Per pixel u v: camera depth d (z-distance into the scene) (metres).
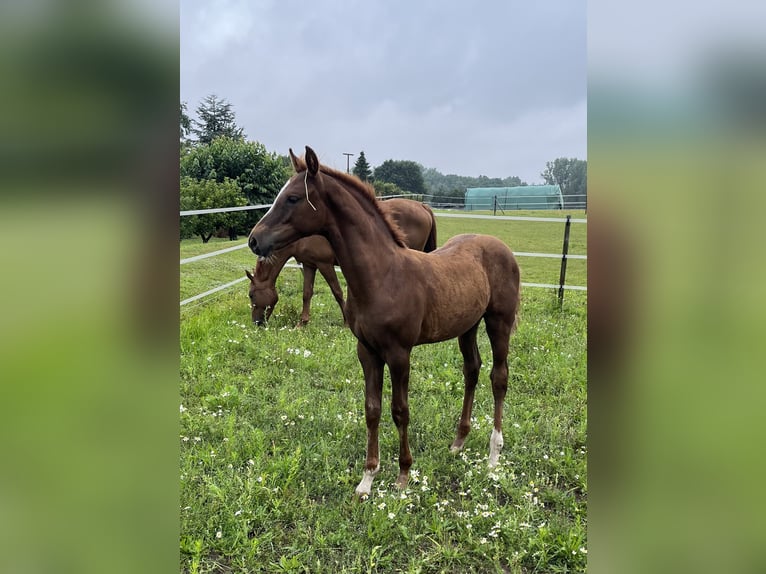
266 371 4.66
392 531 2.66
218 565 2.44
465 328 3.32
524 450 3.42
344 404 4.11
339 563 2.48
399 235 3.06
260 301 6.11
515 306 3.64
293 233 2.80
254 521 2.72
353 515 2.79
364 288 2.84
